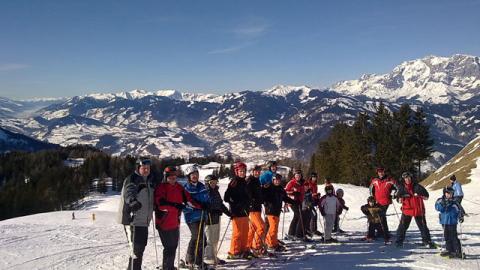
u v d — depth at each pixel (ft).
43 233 55.42
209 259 35.99
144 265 36.32
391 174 215.92
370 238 49.60
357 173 233.14
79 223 80.07
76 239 50.75
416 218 44.65
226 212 36.58
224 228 66.23
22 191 289.74
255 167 39.58
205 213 34.32
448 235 38.93
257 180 39.68
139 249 28.55
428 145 217.36
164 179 31.01
